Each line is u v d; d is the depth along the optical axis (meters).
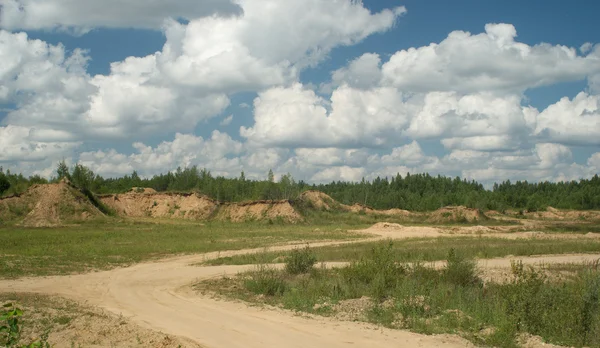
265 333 12.47
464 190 152.38
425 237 55.34
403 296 15.31
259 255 34.00
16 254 32.94
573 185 168.62
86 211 70.19
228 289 20.67
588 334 11.79
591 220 108.50
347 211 109.81
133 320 14.14
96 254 34.31
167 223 73.81
